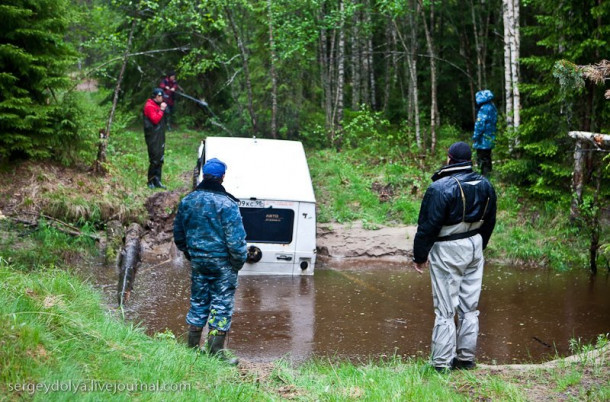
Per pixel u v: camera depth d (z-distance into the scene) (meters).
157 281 10.08
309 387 5.25
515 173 14.32
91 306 6.59
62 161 13.02
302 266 10.98
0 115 11.99
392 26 19.48
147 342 5.57
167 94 18.58
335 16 16.89
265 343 7.60
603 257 11.73
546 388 5.22
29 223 11.26
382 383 5.29
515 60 14.66
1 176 12.20
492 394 5.05
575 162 12.39
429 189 5.56
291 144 12.48
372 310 9.08
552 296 9.91
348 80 23.17
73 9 13.98
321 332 8.09
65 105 13.10
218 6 16.33
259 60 18.09
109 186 12.92
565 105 13.07
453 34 19.58
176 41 19.17
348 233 12.80
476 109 18.17
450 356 5.65
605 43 12.26
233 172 11.28
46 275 7.22
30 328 4.52
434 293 5.72
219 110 20.53
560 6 12.97
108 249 11.16
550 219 13.12
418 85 20.62
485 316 8.92
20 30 12.35
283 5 17.11
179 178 14.77
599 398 4.91
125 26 18.42
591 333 8.22
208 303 6.04
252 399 4.77
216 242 5.87
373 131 17.19
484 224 5.71
